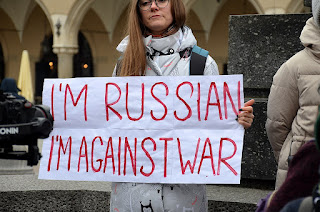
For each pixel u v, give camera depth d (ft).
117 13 86.63
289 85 8.57
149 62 8.46
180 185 8.21
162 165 8.31
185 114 8.34
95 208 12.11
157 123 8.41
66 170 8.80
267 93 13.43
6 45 92.17
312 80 8.34
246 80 13.35
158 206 8.14
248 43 13.29
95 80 8.72
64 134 8.86
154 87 8.44
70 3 72.84
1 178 13.56
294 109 8.68
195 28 83.66
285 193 5.01
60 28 73.31
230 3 81.66
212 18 82.99
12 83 24.93
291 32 12.96
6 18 91.09
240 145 8.13
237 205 11.32
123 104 8.57
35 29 90.89
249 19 13.25
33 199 12.12
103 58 88.94
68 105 8.84
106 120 8.65
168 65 8.39
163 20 8.23
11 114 6.61
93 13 86.53
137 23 8.36
